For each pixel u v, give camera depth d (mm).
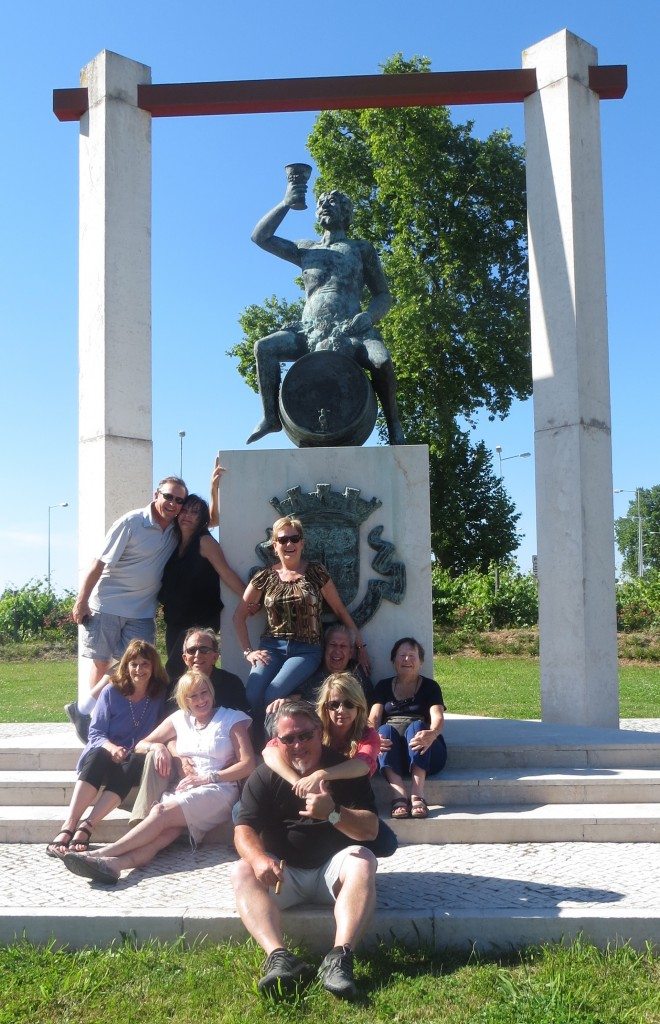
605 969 3387
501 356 23578
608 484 7098
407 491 6301
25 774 5645
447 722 6809
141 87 7344
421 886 4125
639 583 23312
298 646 5605
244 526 6379
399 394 24391
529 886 4098
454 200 24016
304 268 7223
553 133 7215
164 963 3527
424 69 25438
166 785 4871
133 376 7137
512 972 3414
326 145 24203
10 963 3561
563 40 7160
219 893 4133
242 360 24719
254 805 3863
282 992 3252
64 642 22000
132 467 7059
